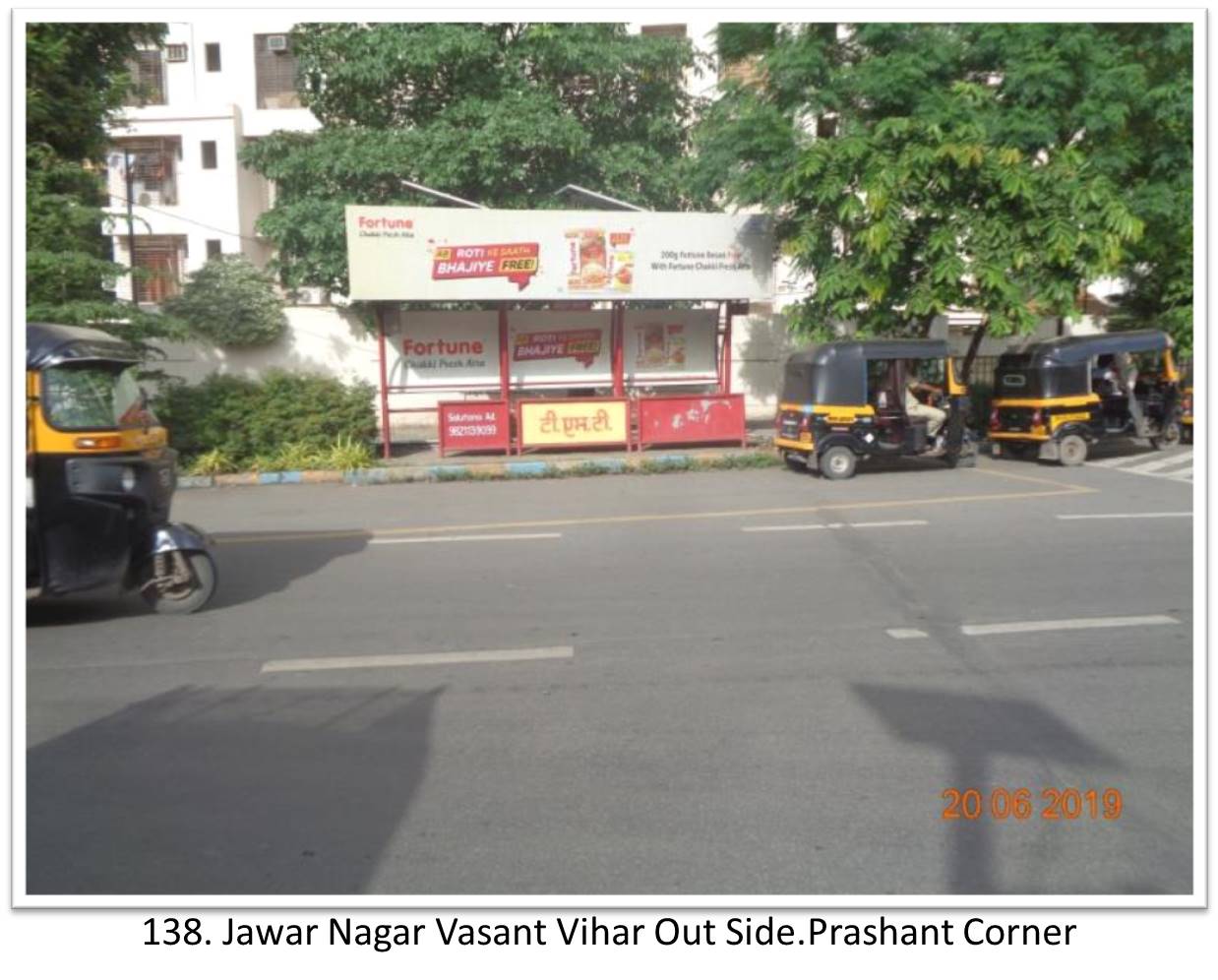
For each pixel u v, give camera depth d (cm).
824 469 1705
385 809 518
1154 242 2108
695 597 936
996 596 921
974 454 1842
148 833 496
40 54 1672
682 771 555
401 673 735
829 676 709
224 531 1353
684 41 2377
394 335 2012
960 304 1819
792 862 462
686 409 2028
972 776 546
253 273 2520
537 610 903
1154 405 2014
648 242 1962
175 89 3772
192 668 757
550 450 2041
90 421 866
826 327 1967
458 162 2219
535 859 468
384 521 1400
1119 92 1844
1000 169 1753
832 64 1900
